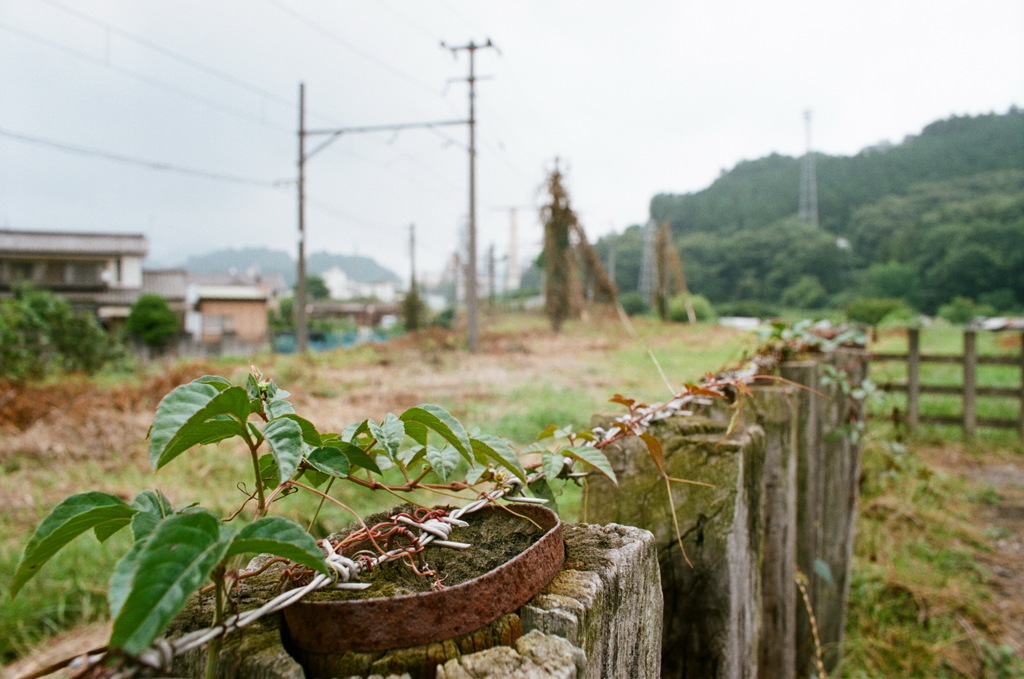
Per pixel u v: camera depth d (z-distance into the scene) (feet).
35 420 22.12
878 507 14.20
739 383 5.15
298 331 57.21
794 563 6.91
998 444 21.74
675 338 70.95
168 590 1.37
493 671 1.77
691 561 4.59
